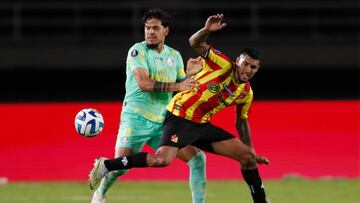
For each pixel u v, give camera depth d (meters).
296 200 38.22
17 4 85.56
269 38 80.62
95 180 26.50
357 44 80.75
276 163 53.78
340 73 86.12
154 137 28.97
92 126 27.67
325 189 43.72
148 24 27.91
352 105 55.47
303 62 80.69
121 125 28.83
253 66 26.23
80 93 85.94
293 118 54.91
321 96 86.75
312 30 89.75
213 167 52.31
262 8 88.06
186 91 27.17
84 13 89.81
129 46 80.25
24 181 51.66
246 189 43.72
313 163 54.03
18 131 53.88
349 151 54.44
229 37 86.06
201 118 27.31
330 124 54.94
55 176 52.78
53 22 88.06
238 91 27.08
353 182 48.31
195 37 25.80
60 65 79.81
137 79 27.03
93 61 79.94
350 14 89.44
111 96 85.94
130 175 51.19
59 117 54.25
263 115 54.88
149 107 28.52
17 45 79.31
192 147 28.41
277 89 86.62
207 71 26.81
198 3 87.62
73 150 53.25
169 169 51.34
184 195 40.59
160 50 28.75
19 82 85.25
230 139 27.44
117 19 89.62
